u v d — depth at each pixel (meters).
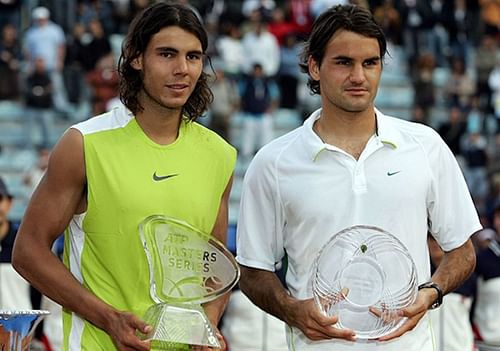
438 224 11.12
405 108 46.97
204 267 10.45
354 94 10.66
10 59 42.81
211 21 45.06
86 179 10.53
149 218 10.41
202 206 10.65
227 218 11.02
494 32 48.03
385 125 10.95
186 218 10.57
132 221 10.48
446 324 17.80
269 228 11.10
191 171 10.66
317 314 10.50
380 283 10.58
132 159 10.56
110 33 46.69
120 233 10.48
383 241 10.61
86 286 10.60
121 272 10.52
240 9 46.75
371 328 10.58
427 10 47.91
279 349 18.27
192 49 10.41
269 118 41.50
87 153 10.50
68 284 10.33
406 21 47.94
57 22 45.12
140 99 10.65
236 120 42.75
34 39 41.75
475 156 40.78
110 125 10.69
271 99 42.88
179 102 10.40
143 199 10.48
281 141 11.15
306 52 11.23
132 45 10.50
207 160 10.77
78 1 46.44
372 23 10.68
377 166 10.84
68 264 10.73
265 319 18.22
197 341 10.37
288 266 11.20
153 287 10.41
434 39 47.59
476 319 18.48
